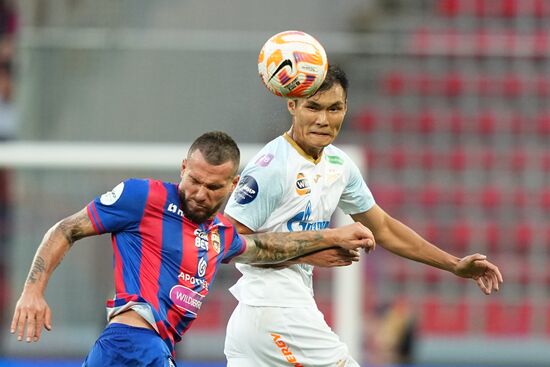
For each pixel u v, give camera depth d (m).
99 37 46.09
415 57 57.94
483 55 56.41
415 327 48.47
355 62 57.19
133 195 18.16
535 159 58.12
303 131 19.94
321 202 20.81
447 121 58.66
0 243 42.69
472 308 52.56
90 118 45.12
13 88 46.22
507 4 62.81
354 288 39.97
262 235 19.95
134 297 18.03
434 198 56.81
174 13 52.12
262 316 20.97
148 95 45.38
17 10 49.31
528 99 59.56
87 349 42.31
